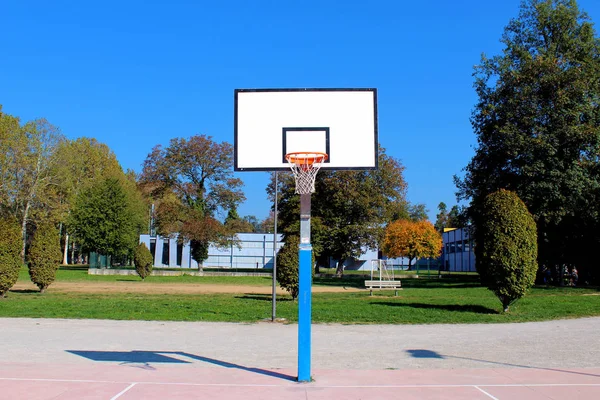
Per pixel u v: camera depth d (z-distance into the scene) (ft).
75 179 222.28
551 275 136.67
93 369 30.99
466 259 270.26
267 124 32.73
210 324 52.90
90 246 194.39
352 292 102.17
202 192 187.32
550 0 115.44
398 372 30.78
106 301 75.00
